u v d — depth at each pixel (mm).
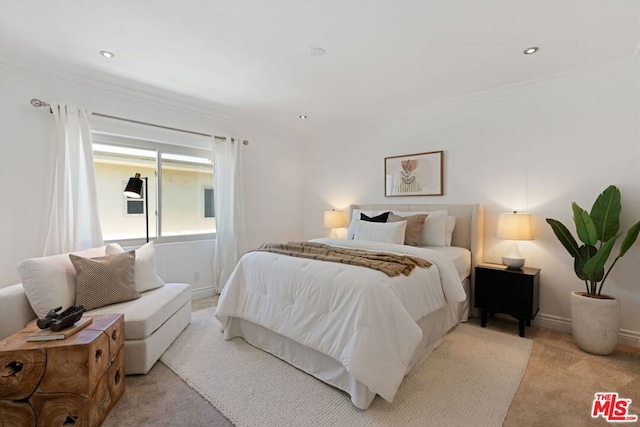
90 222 2846
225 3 1810
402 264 2143
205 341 2506
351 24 2020
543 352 2336
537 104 2906
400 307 1775
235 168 3996
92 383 1486
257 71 2725
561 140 2783
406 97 3357
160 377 1983
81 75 2795
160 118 3418
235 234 3959
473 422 1562
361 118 4133
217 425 1553
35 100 2623
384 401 1731
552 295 2836
